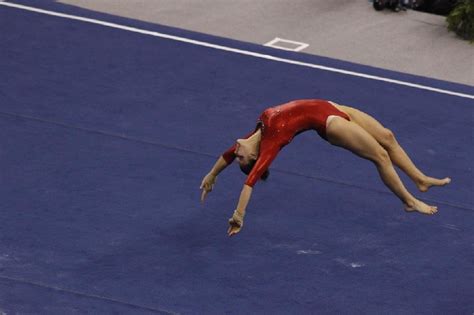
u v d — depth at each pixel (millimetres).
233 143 32031
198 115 33594
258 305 24422
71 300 24016
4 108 32875
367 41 40250
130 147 31250
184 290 24781
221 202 28672
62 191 28594
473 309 24969
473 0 40281
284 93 35531
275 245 26969
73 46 37781
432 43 40469
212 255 26312
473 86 37531
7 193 28234
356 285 25547
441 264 26734
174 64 37094
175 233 27125
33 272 24969
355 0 43531
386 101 35625
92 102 33875
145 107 33844
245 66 37344
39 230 26688
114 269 25375
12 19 39375
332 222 28219
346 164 31359
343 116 23781
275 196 29234
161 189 29109
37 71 35656
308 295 24984
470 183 30984
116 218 27547
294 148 32031
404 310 24703
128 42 38469
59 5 40969
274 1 43406
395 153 23953
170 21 40719
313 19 41906
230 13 42000
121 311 23719
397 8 42719
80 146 31062
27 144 30875
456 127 34375
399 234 27922
